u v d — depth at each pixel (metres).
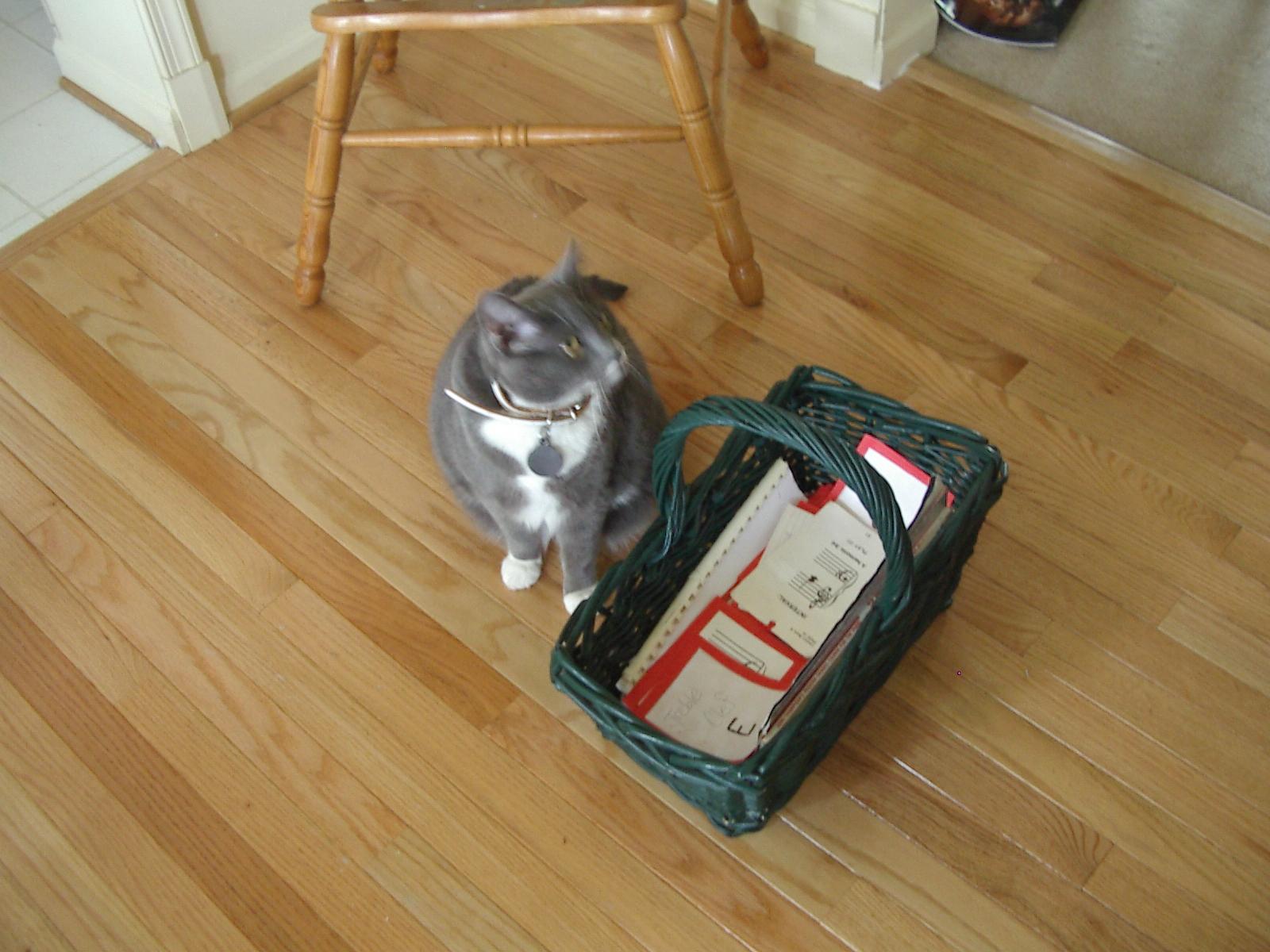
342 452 1.56
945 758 1.29
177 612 1.43
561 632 1.20
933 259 1.71
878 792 1.27
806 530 1.31
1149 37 1.96
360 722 1.34
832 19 1.89
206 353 1.66
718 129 1.62
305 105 1.99
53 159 1.93
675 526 1.21
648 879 1.23
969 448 1.24
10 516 1.51
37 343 1.68
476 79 1.98
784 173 1.83
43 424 1.59
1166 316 1.63
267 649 1.40
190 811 1.28
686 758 1.08
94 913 1.22
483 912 1.21
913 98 1.92
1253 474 1.48
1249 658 1.33
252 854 1.26
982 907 1.19
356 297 1.71
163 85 1.84
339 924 1.21
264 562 1.46
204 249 1.78
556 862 1.24
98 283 1.74
